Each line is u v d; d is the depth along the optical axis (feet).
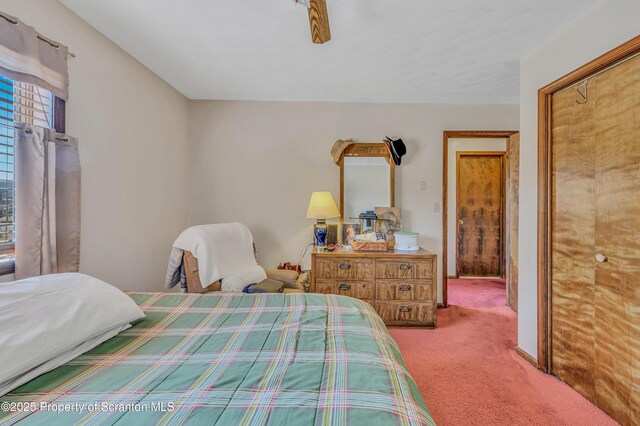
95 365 3.05
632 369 4.54
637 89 4.46
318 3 4.27
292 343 3.51
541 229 6.31
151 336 3.73
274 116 10.44
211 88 9.29
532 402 5.34
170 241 9.21
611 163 4.87
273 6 5.27
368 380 2.75
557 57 5.93
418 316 8.61
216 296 5.32
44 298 3.24
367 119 10.46
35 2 4.86
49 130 4.91
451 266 14.43
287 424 2.16
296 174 10.52
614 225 4.83
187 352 3.32
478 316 9.53
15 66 4.40
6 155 4.58
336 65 7.57
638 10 4.38
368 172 10.46
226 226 8.66
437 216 10.51
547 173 6.19
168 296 5.30
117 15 5.60
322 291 8.68
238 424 2.16
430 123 10.46
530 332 6.74
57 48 5.08
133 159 7.39
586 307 5.38
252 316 4.38
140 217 7.71
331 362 3.09
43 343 2.86
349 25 5.75
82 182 5.87
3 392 2.52
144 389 2.61
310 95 9.81
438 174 10.52
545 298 6.25
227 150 10.45
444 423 4.86
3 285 3.32
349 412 2.31
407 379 3.02
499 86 8.89
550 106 6.19
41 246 4.75
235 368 2.97
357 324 4.10
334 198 10.50
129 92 7.18
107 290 3.93
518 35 6.06
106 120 6.47
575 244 5.60
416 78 8.33
